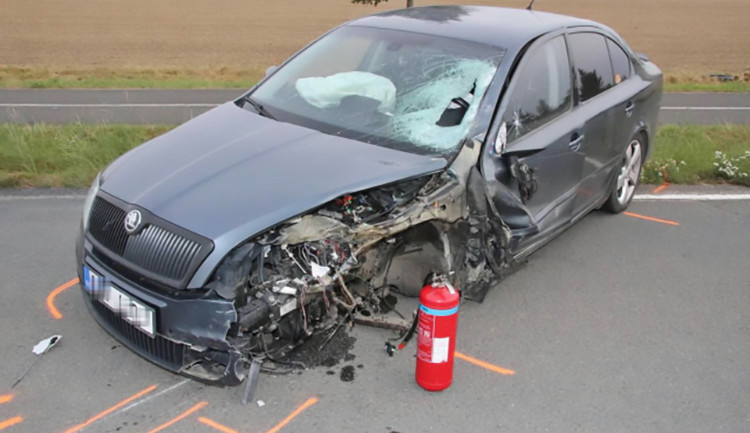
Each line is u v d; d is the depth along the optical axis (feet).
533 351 13.70
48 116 36.86
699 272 17.53
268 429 11.15
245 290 11.02
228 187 11.94
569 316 15.10
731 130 33.50
